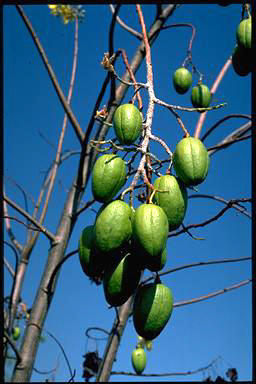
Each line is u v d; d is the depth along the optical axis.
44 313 4.44
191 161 2.58
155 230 2.37
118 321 5.08
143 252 2.39
